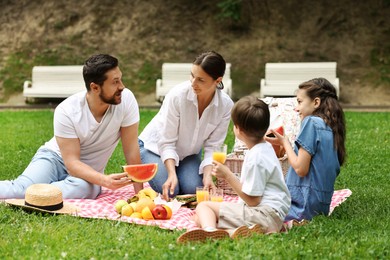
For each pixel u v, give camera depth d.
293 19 19.86
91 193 6.79
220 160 6.01
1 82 19.27
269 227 5.50
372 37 19.25
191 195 6.90
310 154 6.00
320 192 6.05
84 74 6.53
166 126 6.96
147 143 7.41
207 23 20.08
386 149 10.49
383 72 18.44
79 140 6.78
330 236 5.40
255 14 19.98
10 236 5.36
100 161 7.08
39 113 15.75
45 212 6.09
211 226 5.45
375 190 7.68
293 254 4.82
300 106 6.29
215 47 19.55
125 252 4.91
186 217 6.16
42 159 7.00
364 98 17.73
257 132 5.49
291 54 19.14
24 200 6.41
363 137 11.65
